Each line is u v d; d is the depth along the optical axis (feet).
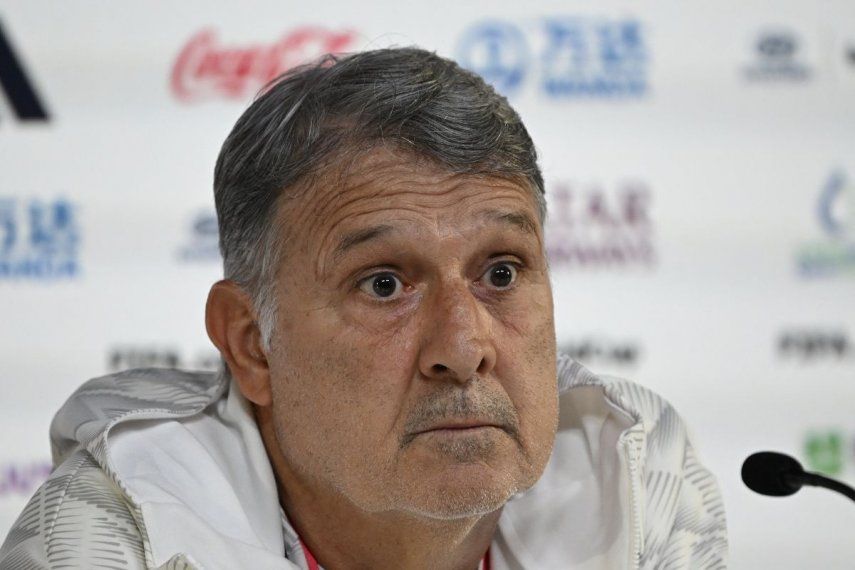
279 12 35.01
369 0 35.04
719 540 17.87
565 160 35.29
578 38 35.35
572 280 35.14
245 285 15.55
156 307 34.83
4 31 34.42
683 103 35.47
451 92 14.61
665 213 35.35
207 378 18.37
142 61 34.86
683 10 35.58
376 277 14.20
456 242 14.08
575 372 17.80
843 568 35.22
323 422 14.33
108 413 16.49
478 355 13.52
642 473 17.17
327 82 14.80
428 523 14.73
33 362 34.50
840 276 35.50
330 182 14.30
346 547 15.70
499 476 13.79
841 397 35.32
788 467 15.46
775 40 35.73
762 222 35.47
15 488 34.42
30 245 34.53
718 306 35.35
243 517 15.58
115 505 14.94
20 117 34.50
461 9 35.14
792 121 35.63
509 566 17.22
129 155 34.81
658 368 35.22
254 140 15.14
